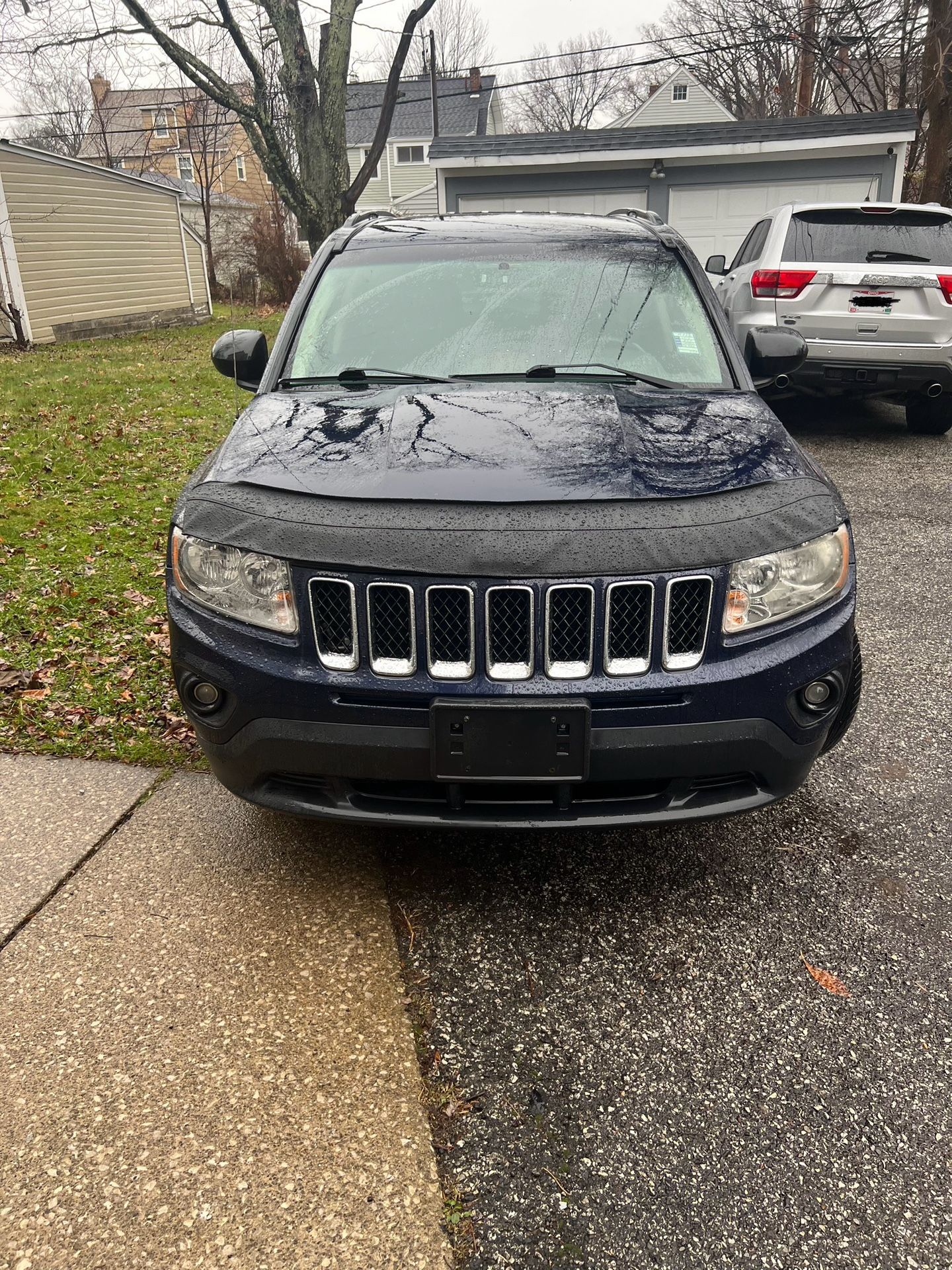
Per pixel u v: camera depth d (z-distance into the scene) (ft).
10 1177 5.88
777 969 7.77
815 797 10.37
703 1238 5.56
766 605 7.38
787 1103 6.50
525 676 7.07
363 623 7.13
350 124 147.54
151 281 76.54
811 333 24.88
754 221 52.03
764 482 7.82
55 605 15.53
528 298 11.02
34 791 10.24
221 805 9.99
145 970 7.63
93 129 143.13
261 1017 7.14
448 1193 5.84
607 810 7.47
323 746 7.27
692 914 8.46
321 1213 5.68
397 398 9.32
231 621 7.49
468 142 51.70
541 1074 6.75
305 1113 6.35
